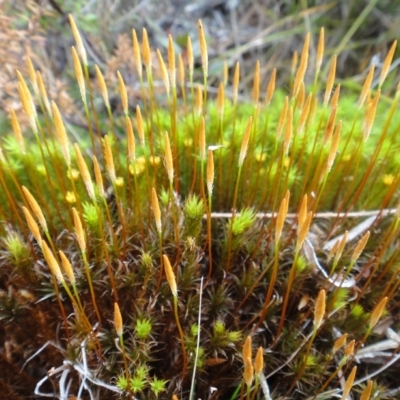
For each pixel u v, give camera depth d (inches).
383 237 3.4
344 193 3.8
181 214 3.2
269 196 3.3
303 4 6.7
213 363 3.0
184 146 3.8
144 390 3.0
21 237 3.2
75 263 3.1
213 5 6.8
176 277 3.1
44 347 3.0
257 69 3.1
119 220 3.3
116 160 3.8
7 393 3.0
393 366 3.3
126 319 3.1
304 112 2.9
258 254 3.3
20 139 2.7
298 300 3.3
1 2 4.4
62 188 3.2
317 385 3.0
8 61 4.3
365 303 3.3
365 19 6.6
